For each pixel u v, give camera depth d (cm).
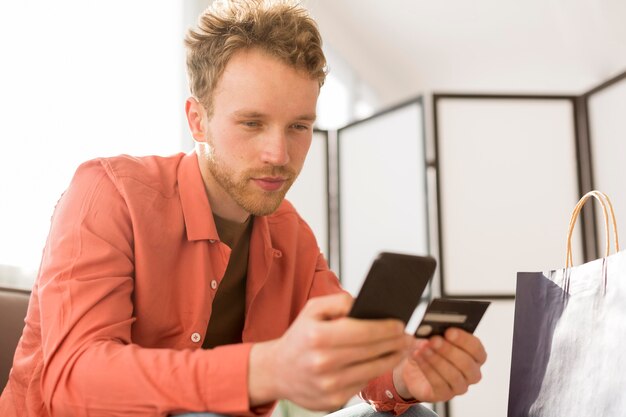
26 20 234
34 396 101
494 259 267
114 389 85
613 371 96
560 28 411
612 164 264
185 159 121
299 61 107
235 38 108
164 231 112
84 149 250
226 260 116
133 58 275
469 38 439
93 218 105
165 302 111
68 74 248
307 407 78
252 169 108
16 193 223
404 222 275
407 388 111
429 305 97
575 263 270
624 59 394
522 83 457
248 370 82
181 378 83
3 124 222
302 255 134
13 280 218
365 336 74
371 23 446
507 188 271
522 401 113
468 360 105
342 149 304
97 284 97
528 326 115
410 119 275
